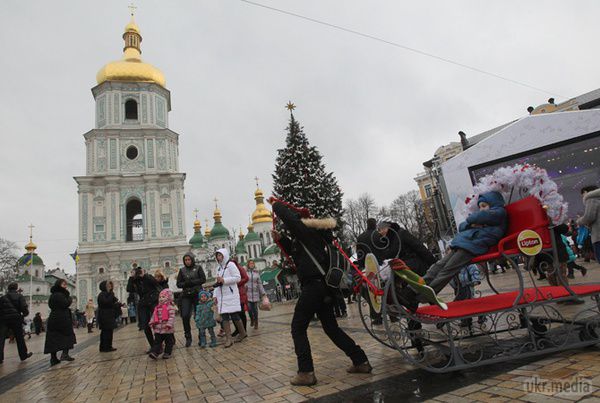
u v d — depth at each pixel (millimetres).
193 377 5070
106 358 8133
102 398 4504
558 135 16938
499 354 3893
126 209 45531
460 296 6383
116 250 40562
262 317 15539
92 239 41000
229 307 7648
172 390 4492
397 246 5477
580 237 10773
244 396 3830
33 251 61875
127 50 49406
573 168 16562
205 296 8141
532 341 3762
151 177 43281
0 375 7492
